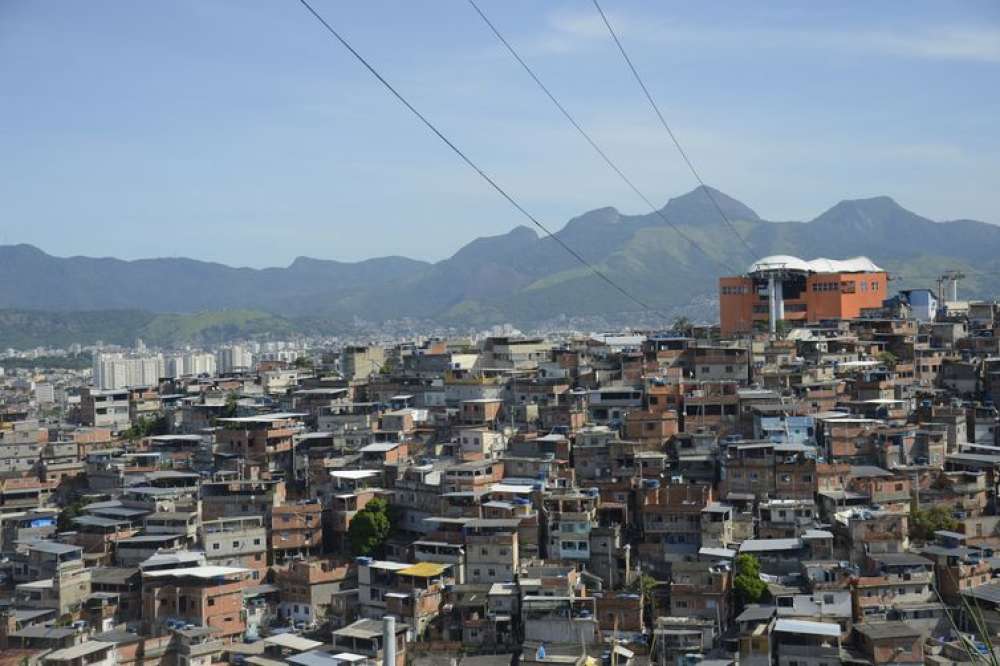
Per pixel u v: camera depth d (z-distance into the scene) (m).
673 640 118.00
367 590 135.75
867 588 121.25
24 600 137.50
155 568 139.00
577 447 162.00
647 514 139.88
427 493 151.75
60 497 193.75
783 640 114.06
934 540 133.62
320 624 139.00
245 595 142.00
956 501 142.50
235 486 159.38
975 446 161.12
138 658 124.56
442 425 191.12
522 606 124.19
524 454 164.88
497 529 138.00
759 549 130.25
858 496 141.50
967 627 119.75
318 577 141.75
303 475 179.50
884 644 111.69
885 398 180.38
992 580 126.56
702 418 169.50
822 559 129.00
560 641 119.62
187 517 151.25
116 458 196.12
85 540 150.88
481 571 136.38
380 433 185.88
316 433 189.62
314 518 154.75
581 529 138.12
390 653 58.50
